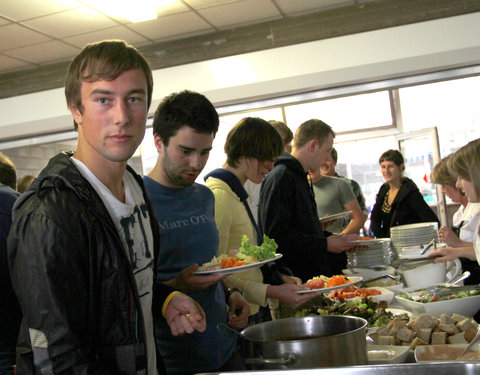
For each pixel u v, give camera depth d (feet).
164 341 4.57
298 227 7.61
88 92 3.10
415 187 14.28
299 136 8.08
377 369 2.84
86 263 2.91
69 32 14.58
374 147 24.27
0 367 4.60
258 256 5.24
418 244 9.97
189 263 4.71
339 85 15.34
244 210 5.93
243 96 15.66
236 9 14.25
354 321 4.04
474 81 22.34
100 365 2.90
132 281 3.11
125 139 3.15
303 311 6.36
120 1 12.74
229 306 5.28
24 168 20.42
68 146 22.67
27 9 12.89
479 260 6.83
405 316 5.84
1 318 4.66
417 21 14.55
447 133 22.72
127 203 3.58
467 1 14.23
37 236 2.75
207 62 15.87
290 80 15.30
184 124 4.46
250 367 3.61
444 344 4.72
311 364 3.54
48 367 2.73
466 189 6.84
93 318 2.95
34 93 17.43
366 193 24.49
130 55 3.14
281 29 15.35
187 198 4.87
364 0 14.66
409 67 14.58
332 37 15.05
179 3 13.43
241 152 5.92
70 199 2.88
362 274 8.36
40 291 2.72
